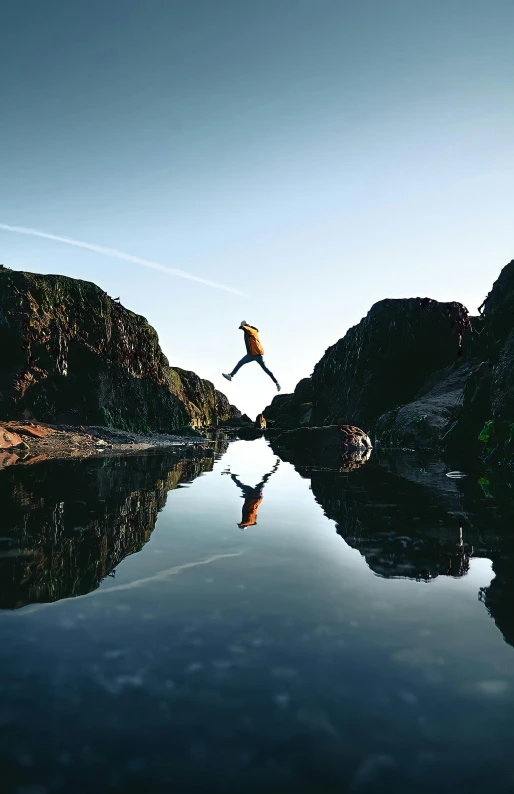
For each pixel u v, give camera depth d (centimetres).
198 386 3481
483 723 85
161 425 2045
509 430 731
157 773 73
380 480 523
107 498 361
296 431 1327
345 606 142
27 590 155
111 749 78
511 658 110
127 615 133
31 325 1403
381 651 113
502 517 294
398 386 2066
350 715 88
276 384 1435
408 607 142
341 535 241
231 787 70
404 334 2095
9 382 1347
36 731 82
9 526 256
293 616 134
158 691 95
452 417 1350
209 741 80
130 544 220
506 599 149
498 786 70
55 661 106
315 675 101
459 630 125
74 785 70
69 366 1534
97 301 1698
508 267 1111
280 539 232
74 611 137
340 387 2480
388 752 78
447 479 537
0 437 937
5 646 114
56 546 214
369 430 2000
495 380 866
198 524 267
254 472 611
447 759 76
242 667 104
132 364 1894
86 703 90
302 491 423
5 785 70
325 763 75
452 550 212
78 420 1495
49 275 1596
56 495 372
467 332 2038
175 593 152
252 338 1423
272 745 79
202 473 576
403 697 93
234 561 192
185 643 116
